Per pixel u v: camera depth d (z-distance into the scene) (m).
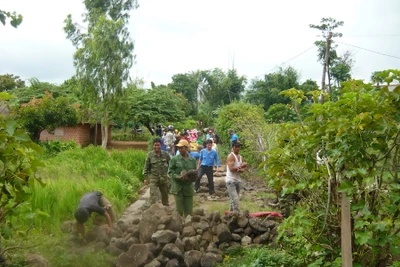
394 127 4.88
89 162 16.91
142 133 54.72
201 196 13.73
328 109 5.23
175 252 7.33
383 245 4.91
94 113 32.88
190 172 9.55
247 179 16.69
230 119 26.41
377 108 4.80
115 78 31.00
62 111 25.02
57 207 9.34
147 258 7.29
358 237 4.91
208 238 8.38
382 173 5.03
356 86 5.27
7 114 5.24
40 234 7.97
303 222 5.49
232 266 7.18
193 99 65.94
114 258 7.34
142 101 37.47
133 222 9.09
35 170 4.88
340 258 5.33
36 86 39.91
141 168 17.84
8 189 4.82
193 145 17.88
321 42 28.66
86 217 8.03
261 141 17.75
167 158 11.38
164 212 8.86
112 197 11.63
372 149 5.09
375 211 5.16
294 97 6.24
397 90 4.76
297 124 5.88
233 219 8.66
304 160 5.78
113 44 30.58
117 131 61.09
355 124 4.85
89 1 34.19
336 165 5.25
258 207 11.52
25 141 4.56
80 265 6.77
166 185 11.36
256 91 47.00
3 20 4.52
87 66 31.03
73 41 33.16
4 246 6.65
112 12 34.34
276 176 6.18
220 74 61.62
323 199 5.76
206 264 7.50
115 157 18.73
